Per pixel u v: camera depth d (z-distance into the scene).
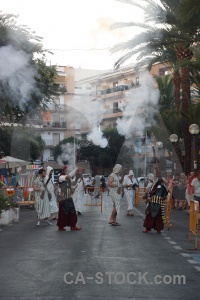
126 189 21.42
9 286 8.16
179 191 25.94
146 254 11.42
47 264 10.02
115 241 13.41
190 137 30.14
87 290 7.91
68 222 15.80
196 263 10.38
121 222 18.53
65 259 10.57
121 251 11.76
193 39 25.41
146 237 14.40
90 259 10.58
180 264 10.24
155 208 15.44
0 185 23.31
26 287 8.09
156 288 8.12
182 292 7.89
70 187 15.85
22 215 21.77
